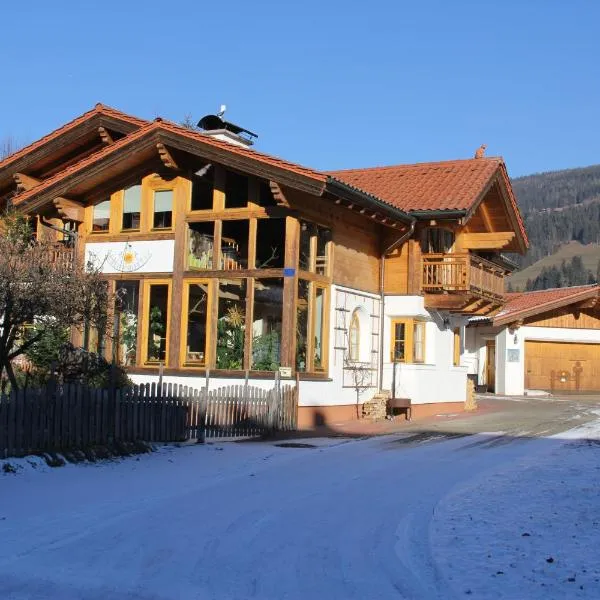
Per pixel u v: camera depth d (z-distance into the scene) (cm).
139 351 2164
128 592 685
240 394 1773
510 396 3366
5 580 712
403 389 2362
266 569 761
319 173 1856
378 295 2394
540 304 3431
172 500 1071
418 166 2633
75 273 1549
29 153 2453
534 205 17525
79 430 1392
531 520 945
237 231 2136
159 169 2188
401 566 775
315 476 1274
